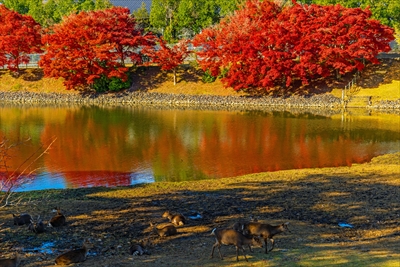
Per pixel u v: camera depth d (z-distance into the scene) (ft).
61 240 54.39
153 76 227.40
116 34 216.33
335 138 133.39
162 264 44.83
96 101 213.87
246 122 160.25
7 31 227.20
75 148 120.57
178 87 218.79
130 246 51.75
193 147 122.93
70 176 94.89
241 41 203.82
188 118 169.27
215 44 208.23
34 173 96.53
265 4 213.66
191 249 50.65
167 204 71.92
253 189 81.10
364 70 209.26
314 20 198.90
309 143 127.34
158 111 187.32
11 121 161.79
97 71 216.95
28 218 60.13
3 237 54.75
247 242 45.16
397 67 208.44
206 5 255.09
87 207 69.87
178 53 215.72
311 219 63.87
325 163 106.11
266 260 44.80
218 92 213.66
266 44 200.23
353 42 202.08
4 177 92.43
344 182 84.64
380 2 232.53
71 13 224.74
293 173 93.61
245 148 121.70
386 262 42.01
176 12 260.42
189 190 81.56
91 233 57.36
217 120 164.86
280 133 140.77
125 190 82.23
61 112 184.24
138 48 248.52
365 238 55.01
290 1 242.78
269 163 106.52
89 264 45.32
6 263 42.19
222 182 87.45
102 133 141.08
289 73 200.85
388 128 147.02
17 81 230.07
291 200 73.36
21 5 299.58
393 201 72.08
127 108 196.24
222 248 50.39
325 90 202.49
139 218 64.28
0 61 225.97
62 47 214.69
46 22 277.85
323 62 206.18
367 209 68.28
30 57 247.70
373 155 113.39
